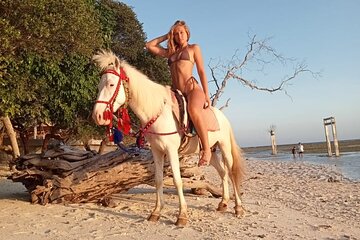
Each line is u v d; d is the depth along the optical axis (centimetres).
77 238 509
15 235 529
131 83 549
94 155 854
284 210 740
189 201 799
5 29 685
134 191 989
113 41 2881
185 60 603
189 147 603
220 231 539
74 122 1850
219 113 660
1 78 839
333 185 1311
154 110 556
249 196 957
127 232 536
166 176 834
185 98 588
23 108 1532
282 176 1786
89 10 1105
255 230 548
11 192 1046
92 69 1728
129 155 783
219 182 1414
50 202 775
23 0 724
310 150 6750
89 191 762
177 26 619
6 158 2262
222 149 658
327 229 566
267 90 1573
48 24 810
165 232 533
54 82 1605
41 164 818
